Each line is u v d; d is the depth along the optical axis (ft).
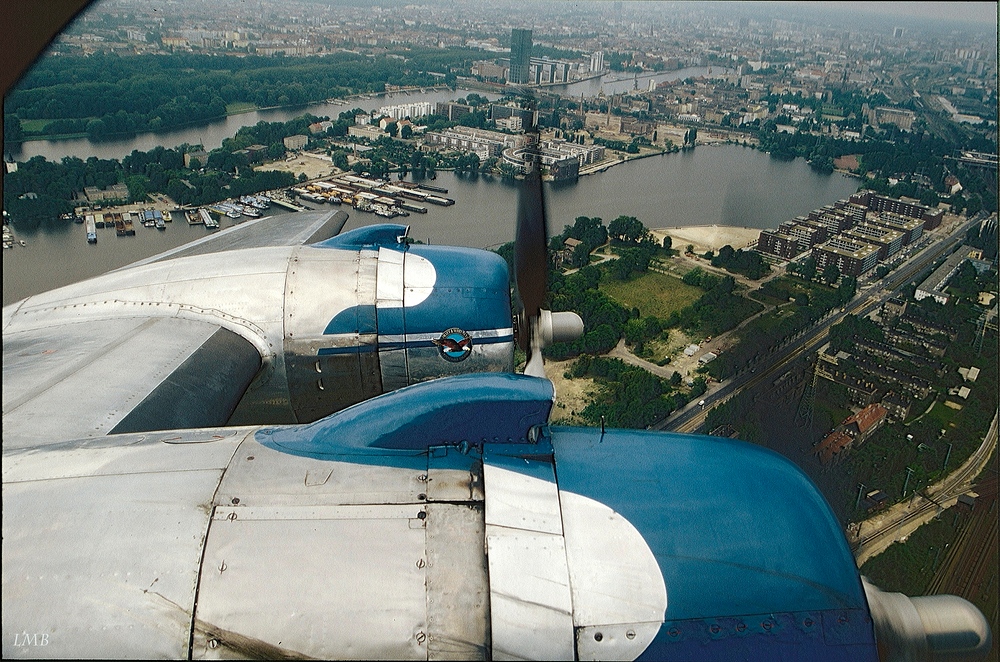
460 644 12.88
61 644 12.53
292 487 14.75
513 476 14.93
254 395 33.22
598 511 14.52
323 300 32.76
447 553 13.76
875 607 14.42
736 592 13.80
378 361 33.12
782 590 13.93
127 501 14.40
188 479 14.89
